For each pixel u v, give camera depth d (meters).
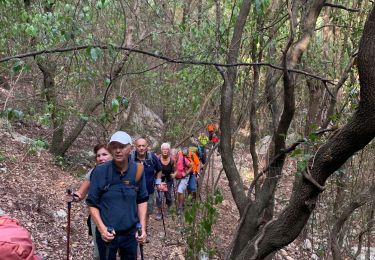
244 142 8.74
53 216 8.19
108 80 3.92
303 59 5.51
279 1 5.15
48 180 10.06
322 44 5.92
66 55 5.77
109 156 5.14
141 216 4.49
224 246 7.70
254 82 4.89
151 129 15.29
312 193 3.34
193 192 9.12
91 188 4.36
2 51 6.86
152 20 10.17
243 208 4.44
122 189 4.34
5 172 9.16
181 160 9.11
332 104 4.43
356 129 2.91
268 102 4.80
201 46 7.80
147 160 7.57
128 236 4.41
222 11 6.25
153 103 13.62
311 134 3.45
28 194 8.65
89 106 9.48
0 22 6.45
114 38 9.04
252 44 4.84
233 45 4.36
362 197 5.73
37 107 8.45
